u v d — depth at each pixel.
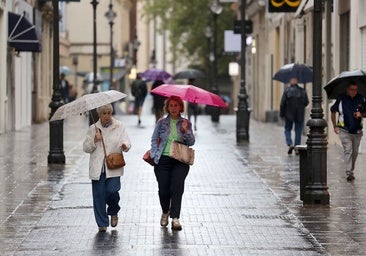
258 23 90.38
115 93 23.11
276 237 22.61
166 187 23.72
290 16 68.81
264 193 30.19
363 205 27.61
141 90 70.56
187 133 23.61
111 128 23.14
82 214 25.84
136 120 79.88
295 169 37.34
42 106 78.62
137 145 49.31
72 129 66.19
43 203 27.83
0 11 58.56
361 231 23.41
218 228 23.81
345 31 50.91
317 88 27.39
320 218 25.31
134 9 166.25
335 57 51.84
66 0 75.25
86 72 121.81
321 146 27.38
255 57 93.56
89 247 21.38
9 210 26.53
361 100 33.22
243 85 52.44
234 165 38.94
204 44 113.00
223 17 113.38
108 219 23.36
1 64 59.31
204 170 36.88
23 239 22.27
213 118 78.25
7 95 62.00
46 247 21.34
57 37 38.19
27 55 70.19
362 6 45.34
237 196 29.47
